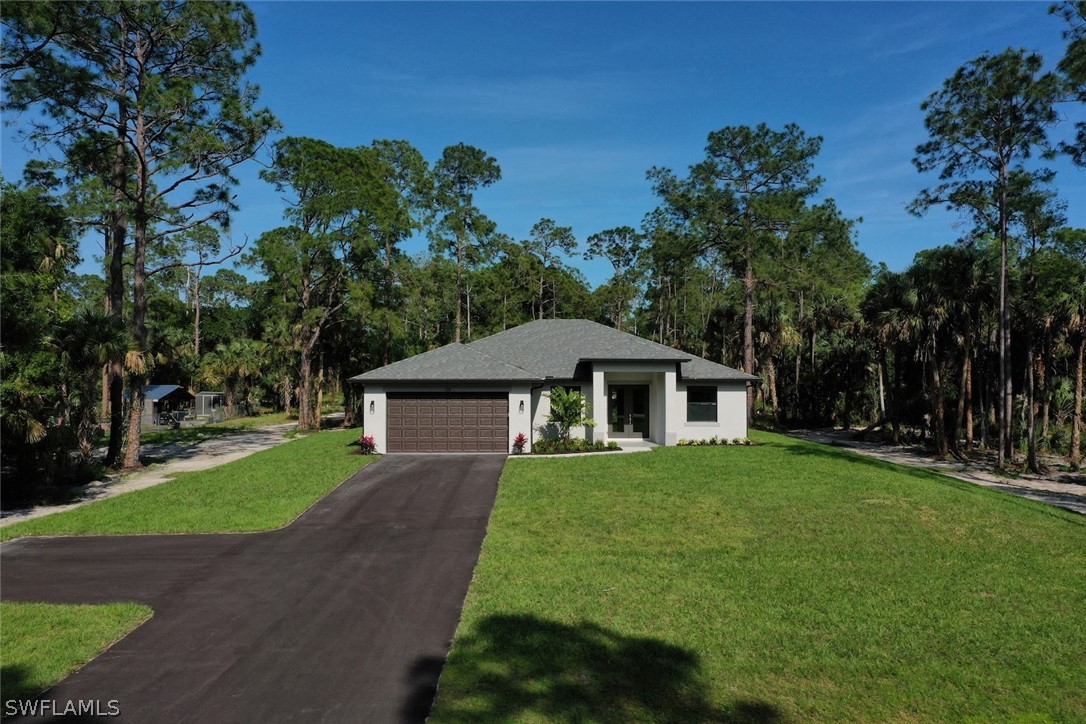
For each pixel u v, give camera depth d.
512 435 22.03
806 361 49.31
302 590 9.09
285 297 38.53
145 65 23.12
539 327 30.17
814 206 36.50
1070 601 8.48
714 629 7.54
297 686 6.33
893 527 12.23
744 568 9.76
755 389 47.69
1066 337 27.52
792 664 6.71
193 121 23.83
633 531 11.89
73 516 13.41
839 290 37.00
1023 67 23.06
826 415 46.12
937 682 6.39
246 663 6.83
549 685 6.25
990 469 24.58
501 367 22.86
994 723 5.71
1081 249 29.25
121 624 7.80
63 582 9.46
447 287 56.94
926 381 31.84
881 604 8.33
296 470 18.80
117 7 21.08
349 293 38.31
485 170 54.12
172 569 10.05
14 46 19.39
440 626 7.79
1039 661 6.81
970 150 25.20
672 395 24.27
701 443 25.09
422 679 6.46
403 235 41.25
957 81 24.41
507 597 8.55
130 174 25.45
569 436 23.91
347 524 12.79
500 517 13.08
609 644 7.14
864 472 18.20
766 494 15.05
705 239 39.22
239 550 11.06
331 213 35.91
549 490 15.60
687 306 60.22
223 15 22.45
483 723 5.57
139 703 6.02
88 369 19.66
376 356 42.03
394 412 22.25
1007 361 24.09
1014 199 24.83
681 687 6.23
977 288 26.38
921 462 26.67
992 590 8.88
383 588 9.14
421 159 48.25
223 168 24.58
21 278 15.63
